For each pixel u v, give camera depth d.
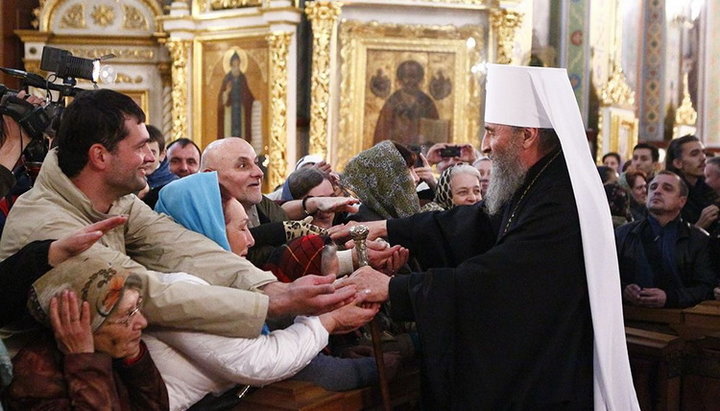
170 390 2.44
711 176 6.29
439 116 10.43
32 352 2.21
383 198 3.93
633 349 3.89
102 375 2.15
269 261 3.03
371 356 3.06
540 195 2.95
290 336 2.55
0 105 3.02
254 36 10.29
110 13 10.72
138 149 2.48
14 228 2.38
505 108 3.03
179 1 10.56
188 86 10.70
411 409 3.16
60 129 2.47
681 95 14.55
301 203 4.01
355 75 10.23
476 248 3.33
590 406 2.87
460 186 4.29
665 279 4.46
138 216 2.71
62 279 2.16
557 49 12.07
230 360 2.41
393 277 2.88
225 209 2.87
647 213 4.64
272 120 10.14
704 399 3.98
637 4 13.95
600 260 2.84
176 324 2.38
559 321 2.85
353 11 10.27
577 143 2.95
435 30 10.32
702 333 4.09
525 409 2.84
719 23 14.41
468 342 2.84
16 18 10.61
